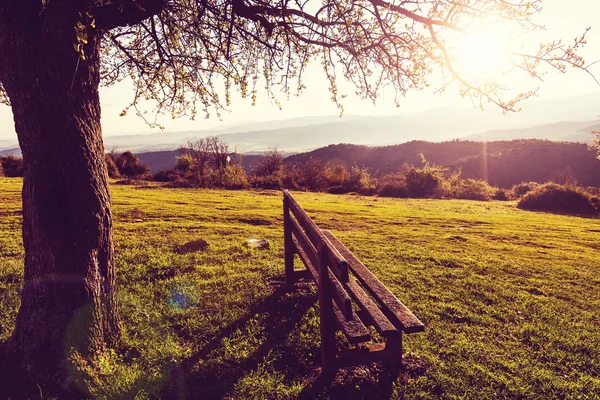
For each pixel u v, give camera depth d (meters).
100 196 3.69
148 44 5.32
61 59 3.18
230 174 34.97
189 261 7.69
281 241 10.63
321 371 3.95
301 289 6.23
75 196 3.46
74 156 3.40
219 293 5.95
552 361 4.59
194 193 25.86
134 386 3.44
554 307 6.60
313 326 4.91
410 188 35.47
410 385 3.78
